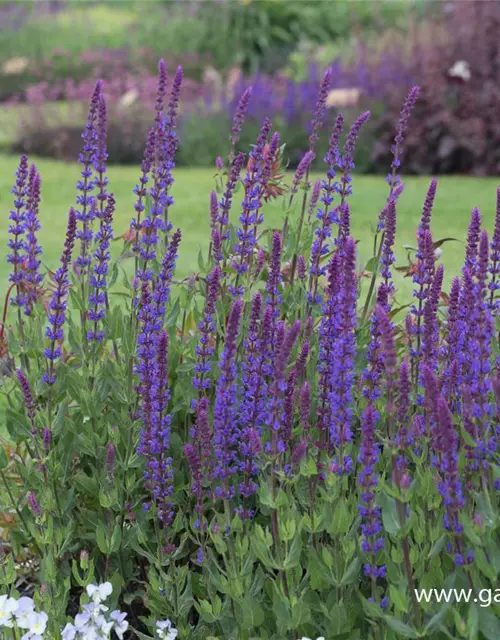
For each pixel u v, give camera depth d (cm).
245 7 2267
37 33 2388
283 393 307
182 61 2152
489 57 1384
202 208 1107
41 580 371
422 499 329
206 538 361
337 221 406
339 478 308
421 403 341
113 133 1520
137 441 379
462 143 1325
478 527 289
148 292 365
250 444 324
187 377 392
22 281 420
